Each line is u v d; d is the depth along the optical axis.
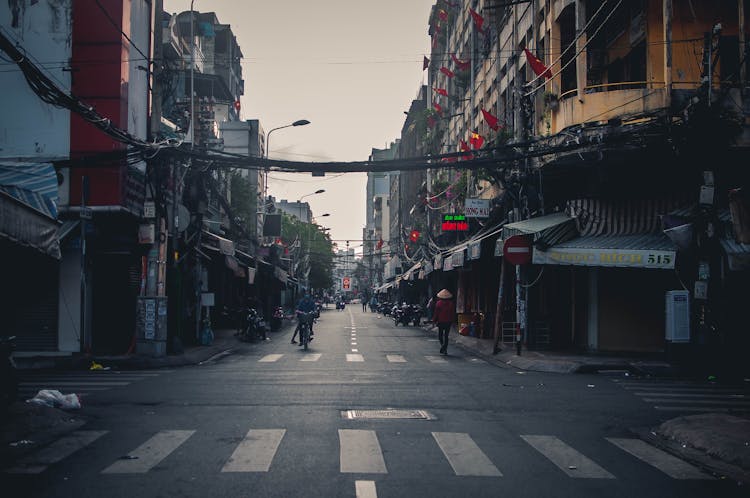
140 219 21.30
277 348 24.05
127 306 21.28
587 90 22.30
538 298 23.75
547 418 10.12
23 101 20.25
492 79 35.06
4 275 19.42
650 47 19.27
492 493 6.04
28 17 20.34
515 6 29.69
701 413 10.70
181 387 13.16
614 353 19.69
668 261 17.42
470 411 10.62
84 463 7.04
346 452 7.58
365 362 18.62
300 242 77.50
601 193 20.03
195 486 6.14
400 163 18.20
